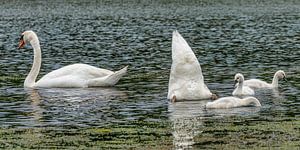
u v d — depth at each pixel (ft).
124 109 85.92
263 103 89.51
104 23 256.73
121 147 65.62
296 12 300.61
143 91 99.96
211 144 66.23
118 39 189.16
